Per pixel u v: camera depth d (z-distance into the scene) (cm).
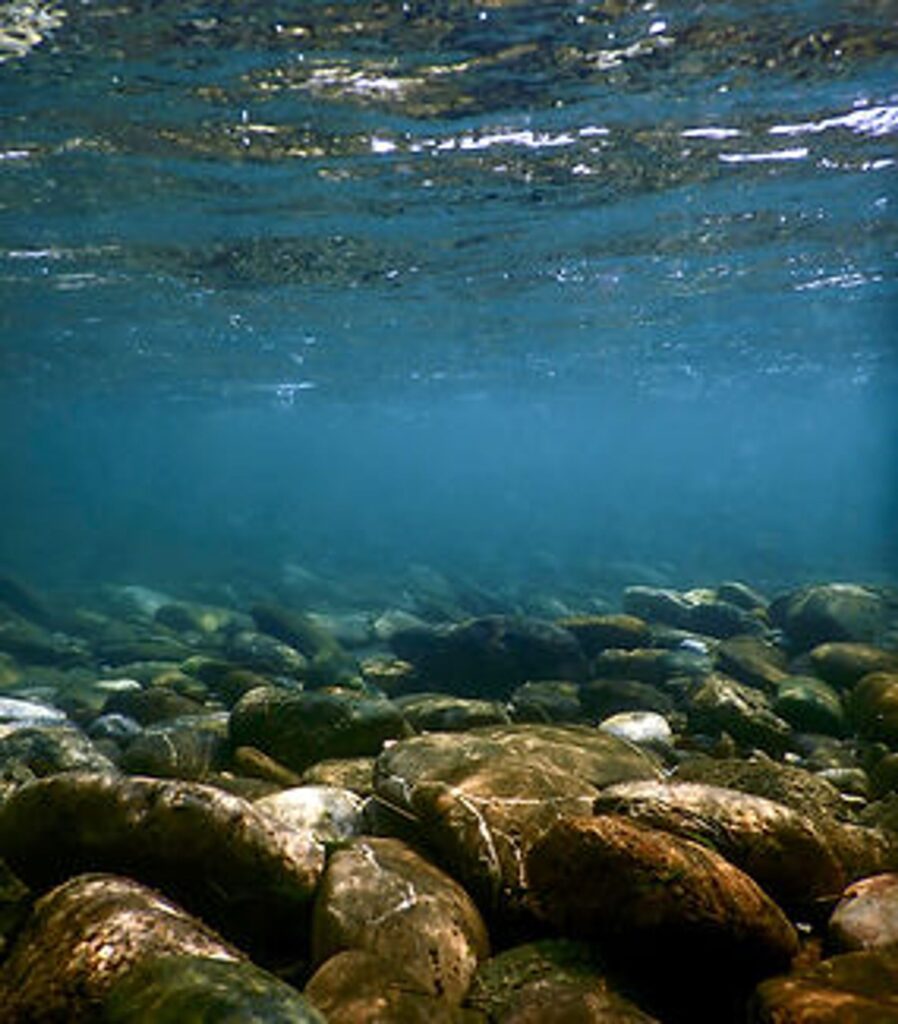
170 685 1093
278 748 705
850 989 336
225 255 1698
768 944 364
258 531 3994
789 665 1238
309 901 409
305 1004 289
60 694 1152
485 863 427
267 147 1178
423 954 364
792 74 1000
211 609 1902
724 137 1185
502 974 361
